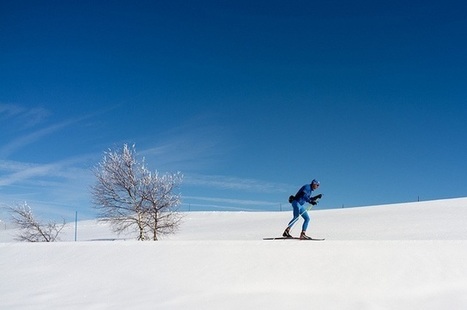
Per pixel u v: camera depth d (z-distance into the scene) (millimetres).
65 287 8484
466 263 9367
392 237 25625
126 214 26016
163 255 9977
